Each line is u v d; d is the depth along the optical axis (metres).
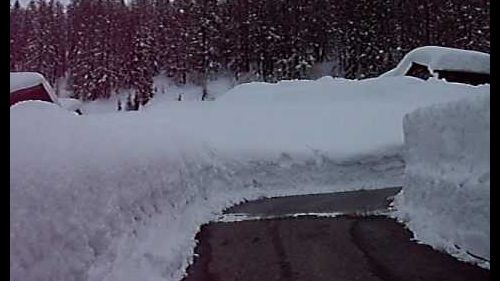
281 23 50.53
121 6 51.34
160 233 5.85
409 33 48.06
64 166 3.96
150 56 50.09
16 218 3.06
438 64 23.95
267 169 13.27
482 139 5.69
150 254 5.09
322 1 51.22
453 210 6.12
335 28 50.34
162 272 5.09
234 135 14.38
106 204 4.44
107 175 4.74
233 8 51.69
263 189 13.03
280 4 51.09
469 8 46.09
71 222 3.64
